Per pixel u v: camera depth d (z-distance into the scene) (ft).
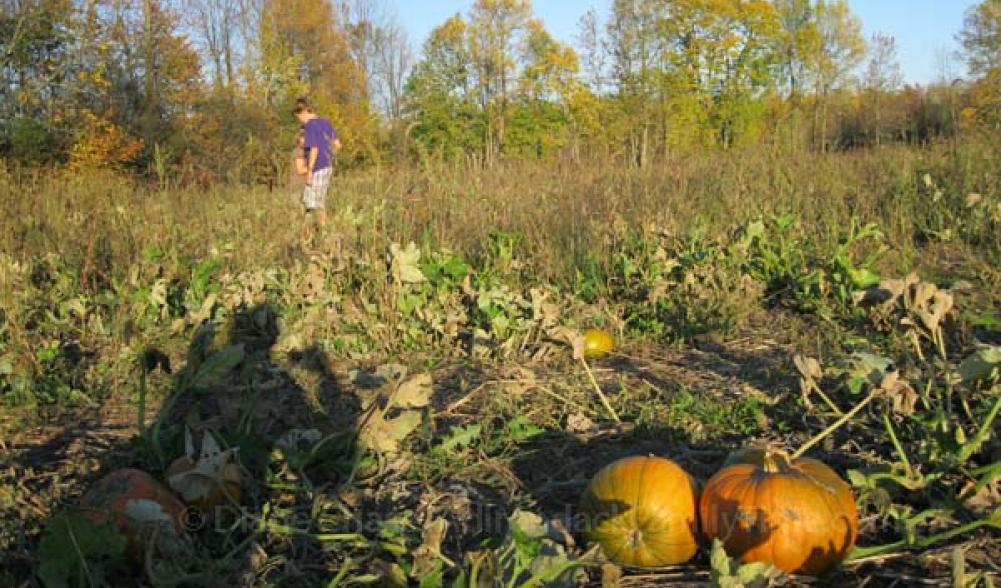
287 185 37.35
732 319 19.45
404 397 11.76
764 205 29.37
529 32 120.88
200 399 15.23
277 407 12.48
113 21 76.43
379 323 18.93
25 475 11.49
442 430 13.33
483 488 11.34
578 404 14.29
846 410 13.30
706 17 108.99
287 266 23.90
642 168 37.78
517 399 14.40
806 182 32.53
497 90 121.49
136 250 24.13
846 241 23.22
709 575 8.96
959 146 35.32
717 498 8.93
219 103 80.89
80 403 15.16
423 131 108.37
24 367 15.67
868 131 50.72
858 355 12.38
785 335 18.81
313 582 9.12
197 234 27.09
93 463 11.70
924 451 10.77
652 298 20.29
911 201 29.55
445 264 19.75
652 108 103.04
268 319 19.17
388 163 36.76
